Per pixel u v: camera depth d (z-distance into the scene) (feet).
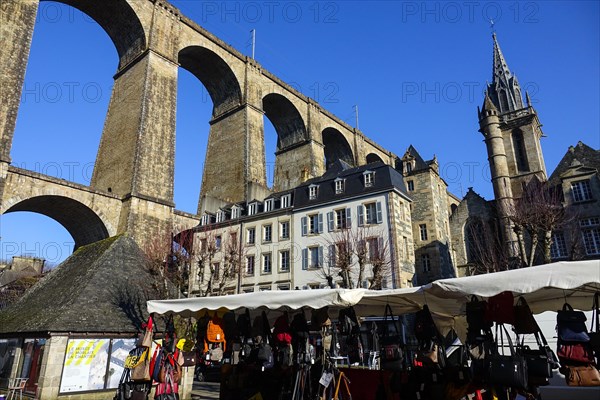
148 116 113.09
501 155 151.12
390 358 27.32
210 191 151.53
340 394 28.71
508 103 174.60
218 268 121.49
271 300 27.40
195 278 123.13
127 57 129.18
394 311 33.55
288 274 111.24
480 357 23.59
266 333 34.45
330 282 89.71
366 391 31.91
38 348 48.57
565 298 26.18
